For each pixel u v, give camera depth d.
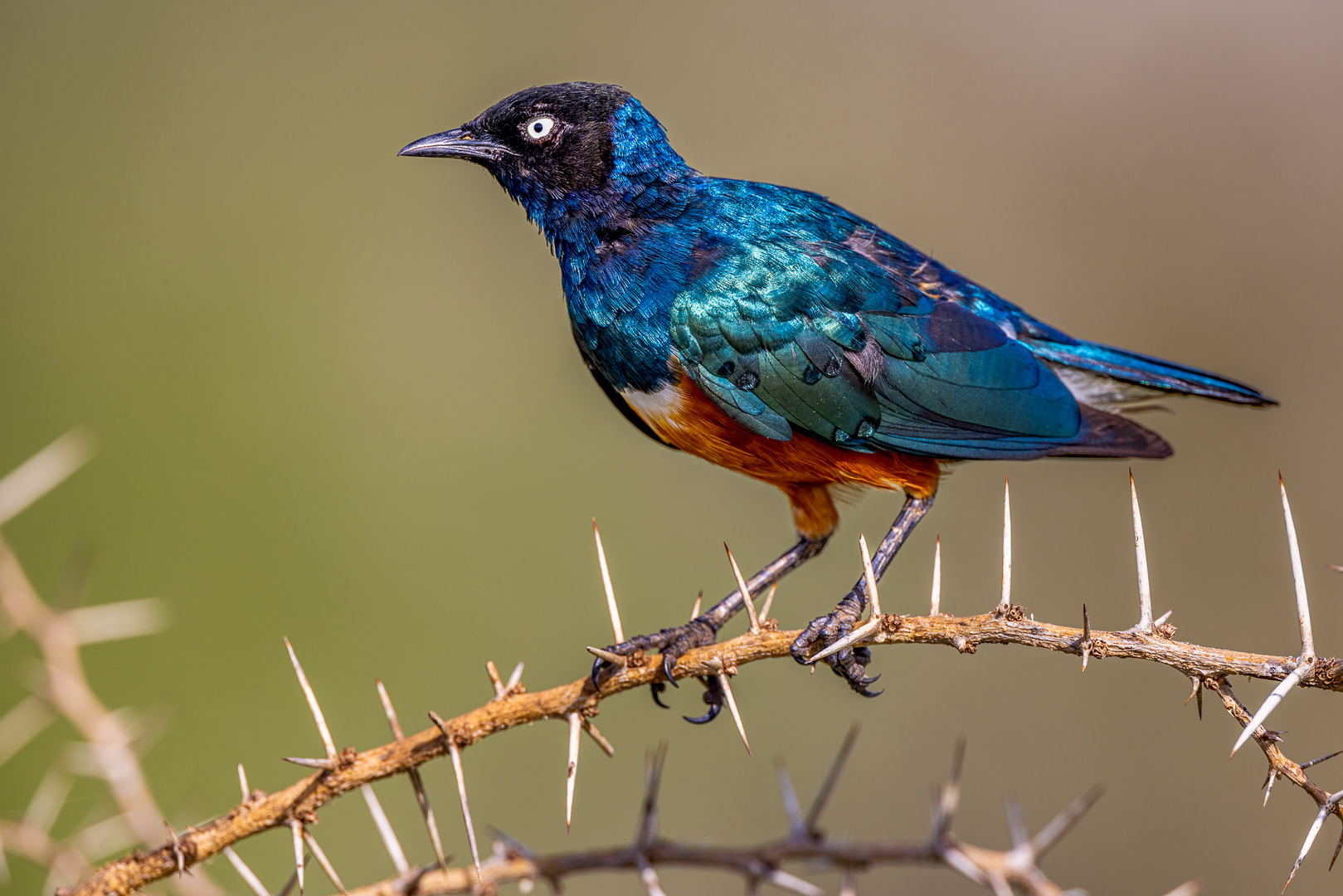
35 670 9.05
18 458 15.65
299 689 14.30
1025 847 5.00
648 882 6.14
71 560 14.88
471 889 6.61
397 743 6.87
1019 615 7.09
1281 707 14.28
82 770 8.70
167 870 6.62
